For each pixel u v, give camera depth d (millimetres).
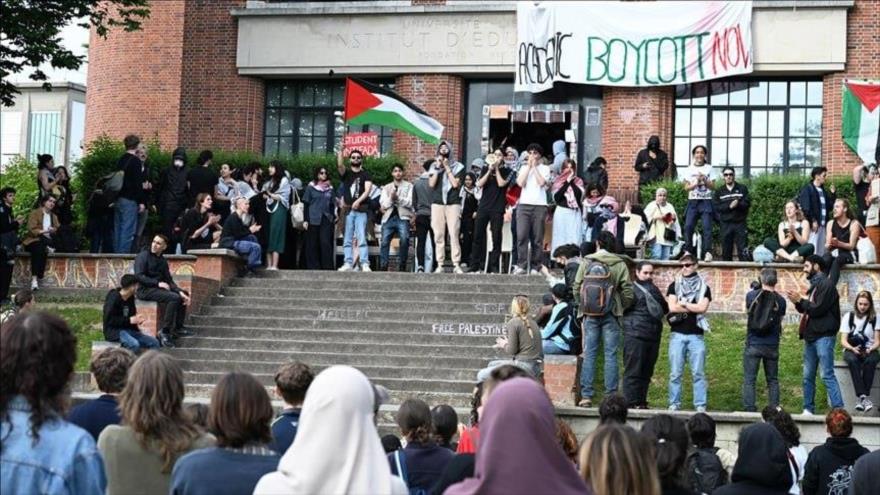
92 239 24328
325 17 30359
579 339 18141
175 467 6203
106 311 18141
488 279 21594
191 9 30734
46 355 5090
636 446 5516
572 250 19125
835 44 28281
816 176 22047
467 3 29719
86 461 5070
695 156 22703
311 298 21547
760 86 29078
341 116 30750
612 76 28719
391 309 21031
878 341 17562
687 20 28594
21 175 40344
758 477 7367
